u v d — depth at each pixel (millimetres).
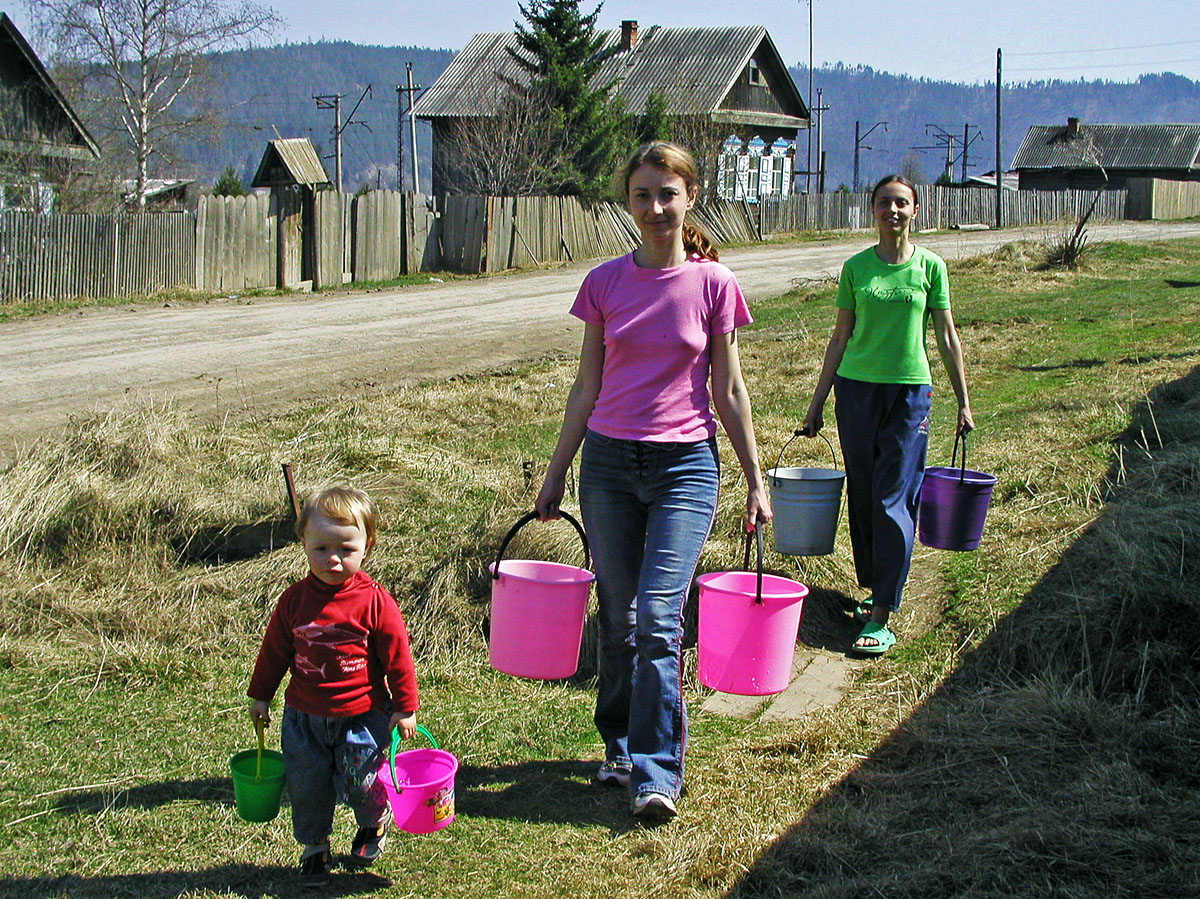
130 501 5379
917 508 4637
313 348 11891
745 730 3977
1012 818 3178
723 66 39281
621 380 3379
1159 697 3811
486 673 4480
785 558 5109
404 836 3238
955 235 32375
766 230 33812
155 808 3383
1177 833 3008
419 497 5711
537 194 29344
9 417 8344
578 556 4973
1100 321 11289
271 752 3061
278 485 5707
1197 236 25156
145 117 32812
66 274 16656
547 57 31281
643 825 3309
